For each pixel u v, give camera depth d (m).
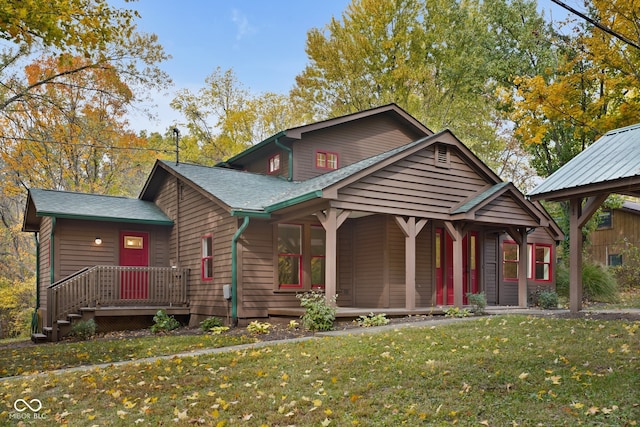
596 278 18.81
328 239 12.11
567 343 7.86
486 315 13.09
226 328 12.40
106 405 6.14
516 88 22.97
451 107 29.41
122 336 13.38
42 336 13.39
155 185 18.83
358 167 13.80
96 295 14.17
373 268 15.06
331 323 11.50
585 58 19.70
